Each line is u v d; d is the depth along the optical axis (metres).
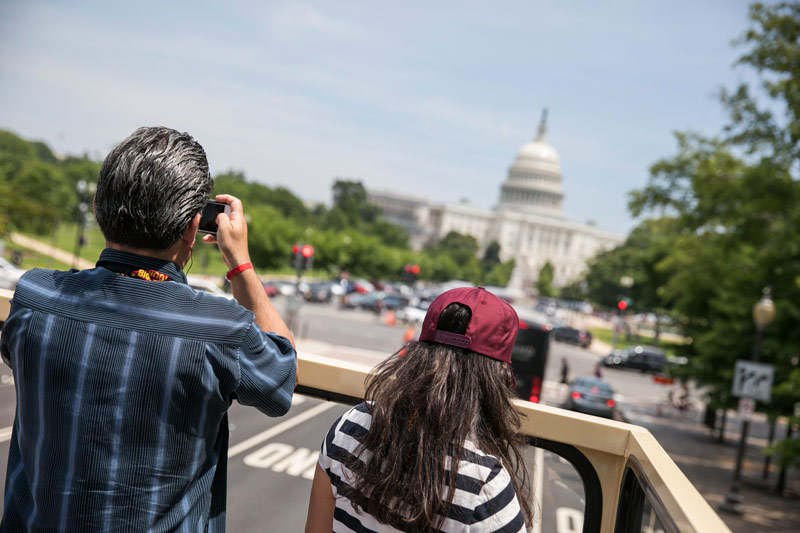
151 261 1.48
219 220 1.60
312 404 1.97
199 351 1.37
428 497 1.26
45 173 90.19
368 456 1.35
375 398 1.43
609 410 24.66
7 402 2.05
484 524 1.28
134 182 1.43
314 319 47.72
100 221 1.47
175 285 1.44
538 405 1.81
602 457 1.75
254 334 1.46
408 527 1.28
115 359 1.35
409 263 130.12
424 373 1.39
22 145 134.25
